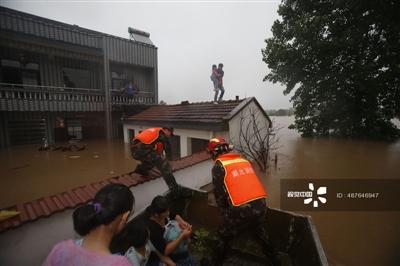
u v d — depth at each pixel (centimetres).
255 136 915
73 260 101
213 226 334
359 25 1341
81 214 111
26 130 1393
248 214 227
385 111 1513
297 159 891
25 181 710
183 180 524
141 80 1916
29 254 269
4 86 1293
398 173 677
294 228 257
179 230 252
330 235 365
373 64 1344
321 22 1367
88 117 1623
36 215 273
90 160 990
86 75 1620
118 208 113
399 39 1288
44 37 1308
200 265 268
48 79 1457
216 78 1163
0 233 245
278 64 1644
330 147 1162
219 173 251
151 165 399
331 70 1516
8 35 1187
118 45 1656
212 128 784
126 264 105
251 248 288
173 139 1016
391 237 354
